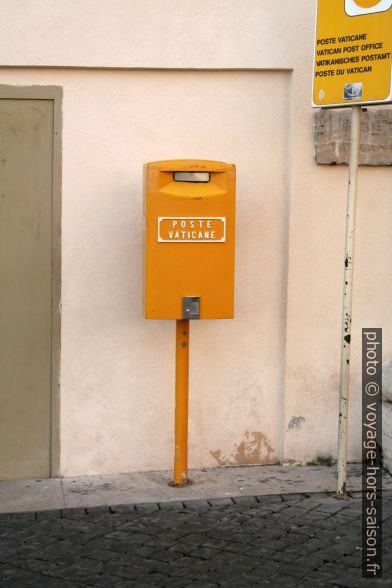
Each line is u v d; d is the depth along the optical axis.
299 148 6.00
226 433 6.16
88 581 4.37
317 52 5.32
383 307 6.19
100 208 5.90
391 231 6.15
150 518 5.21
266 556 4.64
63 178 5.86
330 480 5.87
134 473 6.06
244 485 5.78
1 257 5.84
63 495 5.63
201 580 4.37
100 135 5.87
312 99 5.38
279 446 6.21
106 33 5.77
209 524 5.10
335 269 6.11
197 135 5.96
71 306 5.93
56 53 5.73
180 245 5.36
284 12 5.91
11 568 4.53
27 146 5.82
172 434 6.09
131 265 5.96
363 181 6.09
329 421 6.19
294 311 6.08
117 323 5.98
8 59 5.71
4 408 5.93
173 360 6.05
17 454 5.96
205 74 5.93
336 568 4.50
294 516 5.21
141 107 5.89
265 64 5.92
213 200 5.36
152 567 4.53
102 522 5.15
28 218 5.85
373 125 6.02
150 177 5.30
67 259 5.90
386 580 4.36
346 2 5.18
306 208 6.03
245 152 6.02
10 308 5.88
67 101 5.83
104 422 6.02
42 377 5.95
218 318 5.44
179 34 5.83
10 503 5.50
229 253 5.42
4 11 5.69
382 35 5.05
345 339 5.42
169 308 5.38
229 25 5.87
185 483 5.80
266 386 6.17
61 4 5.72
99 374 5.99
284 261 6.11
